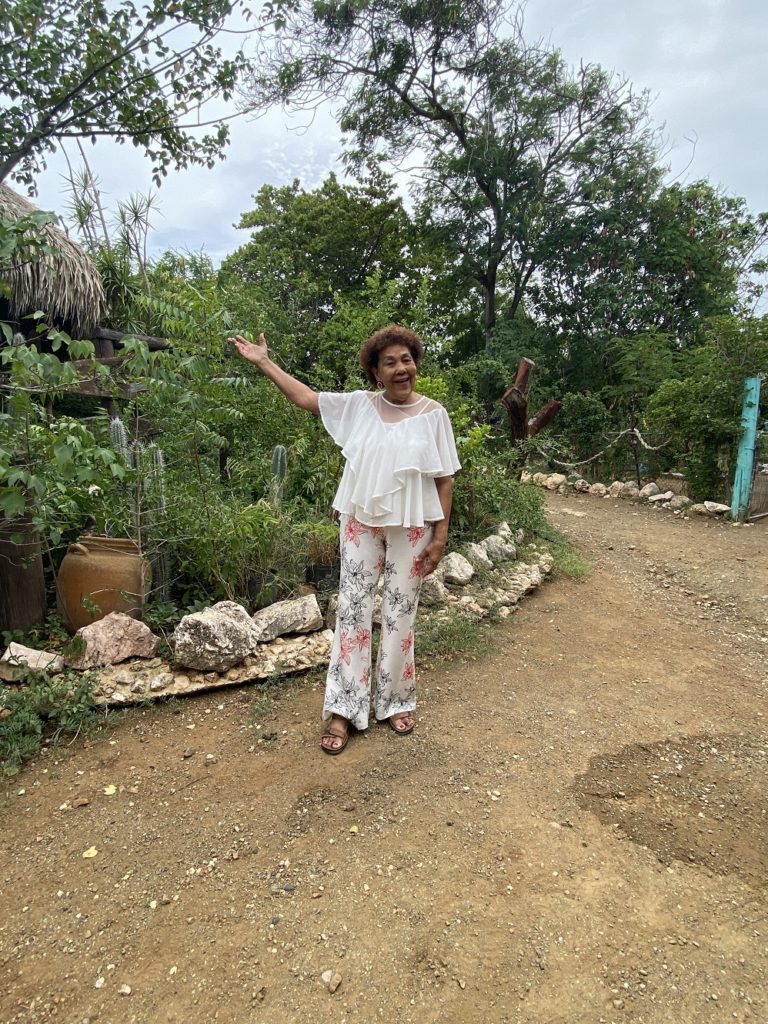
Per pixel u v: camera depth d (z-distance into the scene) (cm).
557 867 198
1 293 278
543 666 346
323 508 452
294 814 218
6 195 441
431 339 656
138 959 164
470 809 223
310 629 341
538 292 1611
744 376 753
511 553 496
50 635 322
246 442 505
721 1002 155
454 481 512
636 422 1017
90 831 209
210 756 249
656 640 398
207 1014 150
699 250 1380
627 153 1461
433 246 1694
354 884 189
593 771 250
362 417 243
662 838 213
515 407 830
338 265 1769
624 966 164
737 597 491
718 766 260
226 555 351
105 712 271
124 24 354
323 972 161
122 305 659
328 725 268
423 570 256
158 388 339
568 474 1103
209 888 187
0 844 203
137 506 326
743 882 195
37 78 345
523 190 1522
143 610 324
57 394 343
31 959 164
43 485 243
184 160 411
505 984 158
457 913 179
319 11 1273
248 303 711
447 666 335
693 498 842
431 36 1366
